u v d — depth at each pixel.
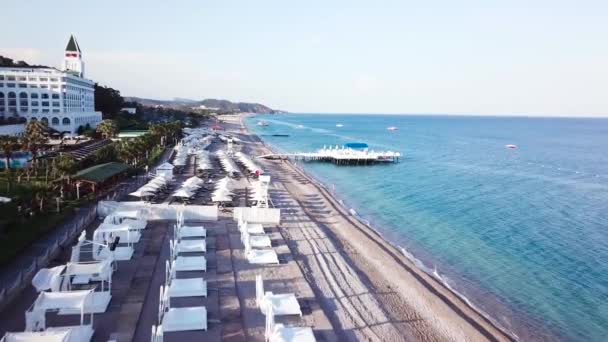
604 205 58.53
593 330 25.39
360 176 77.44
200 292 23.95
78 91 122.25
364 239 38.12
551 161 109.19
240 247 32.16
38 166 56.56
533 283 31.81
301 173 74.50
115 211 35.06
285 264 29.94
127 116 156.38
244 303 23.80
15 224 31.31
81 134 104.75
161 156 81.62
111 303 22.53
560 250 39.34
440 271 33.22
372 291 27.30
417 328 23.20
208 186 53.88
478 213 52.06
